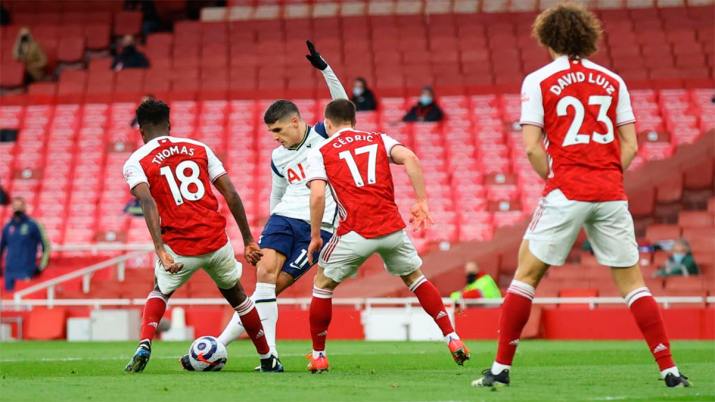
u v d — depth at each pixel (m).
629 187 82.25
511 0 109.31
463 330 65.44
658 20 103.88
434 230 82.12
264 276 34.69
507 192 84.88
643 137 88.38
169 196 31.72
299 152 35.56
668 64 97.69
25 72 104.81
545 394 24.67
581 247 78.81
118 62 102.31
